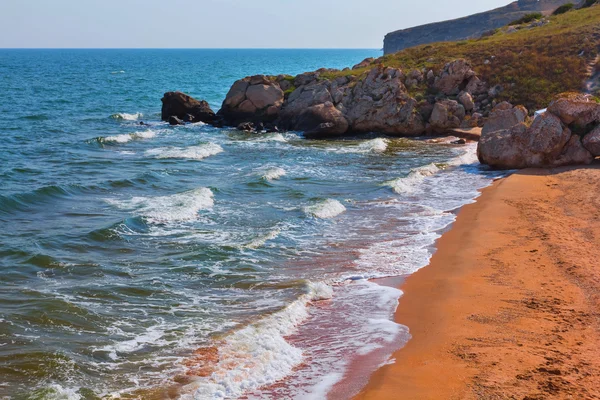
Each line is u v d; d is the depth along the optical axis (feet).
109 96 251.19
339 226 67.51
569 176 85.76
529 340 37.63
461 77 148.15
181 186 87.71
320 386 33.91
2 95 241.76
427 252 57.82
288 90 161.17
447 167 102.27
